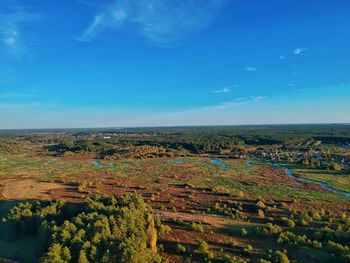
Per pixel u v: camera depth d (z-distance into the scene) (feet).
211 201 216.95
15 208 168.25
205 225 159.63
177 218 169.68
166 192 247.91
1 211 194.80
